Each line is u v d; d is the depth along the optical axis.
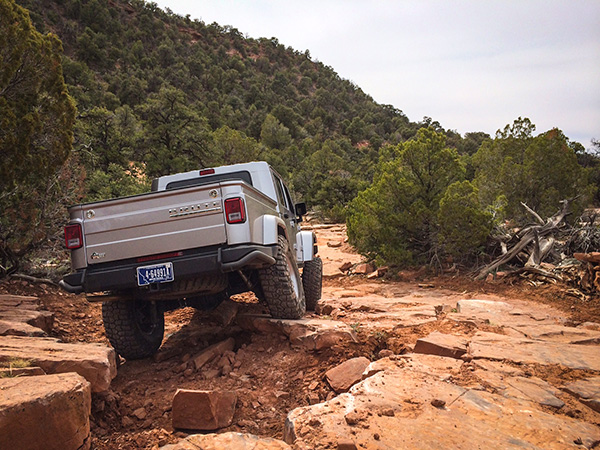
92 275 4.59
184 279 4.73
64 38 188.88
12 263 8.79
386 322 5.88
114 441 3.30
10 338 4.54
